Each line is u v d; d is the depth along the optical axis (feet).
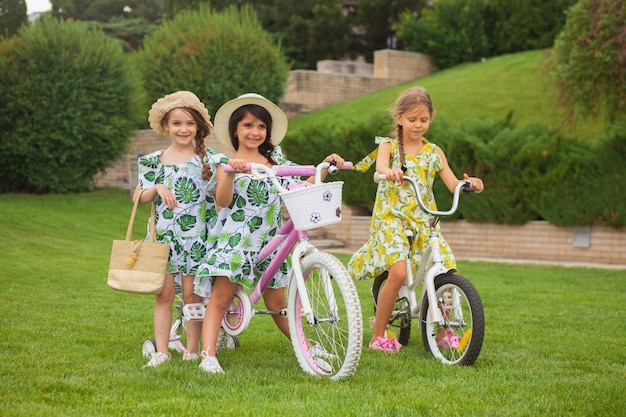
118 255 14.78
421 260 15.93
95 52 47.91
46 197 47.19
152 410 11.32
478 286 27.84
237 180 14.42
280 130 15.42
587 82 39.01
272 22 81.56
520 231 40.57
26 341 16.42
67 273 26.68
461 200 41.81
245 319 14.61
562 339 18.13
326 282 13.94
